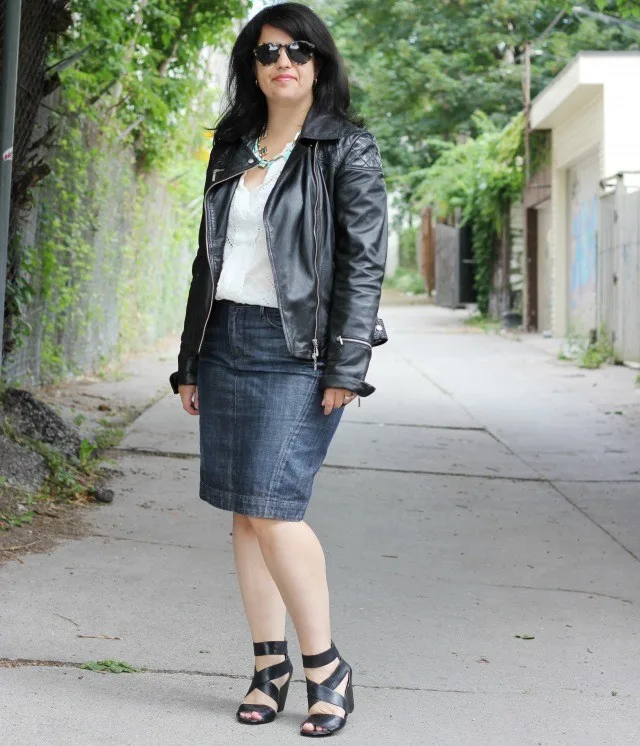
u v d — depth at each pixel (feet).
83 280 35.06
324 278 9.78
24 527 16.43
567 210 63.31
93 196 35.50
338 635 12.85
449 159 79.82
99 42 31.37
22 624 12.34
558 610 14.17
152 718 10.05
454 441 27.48
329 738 9.80
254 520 9.90
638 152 53.62
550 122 62.59
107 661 11.32
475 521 19.22
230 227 10.04
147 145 43.70
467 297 89.20
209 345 10.13
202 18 38.37
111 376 37.47
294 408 9.77
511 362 47.96
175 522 17.85
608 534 18.52
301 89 9.95
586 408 33.55
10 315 23.13
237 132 10.38
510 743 9.84
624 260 45.73
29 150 20.99
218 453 10.00
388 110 95.40
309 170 9.82
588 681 11.57
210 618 13.03
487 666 11.96
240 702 10.57
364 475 22.89
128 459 22.71
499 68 91.04
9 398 20.56
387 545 17.35
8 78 16.31
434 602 14.37
